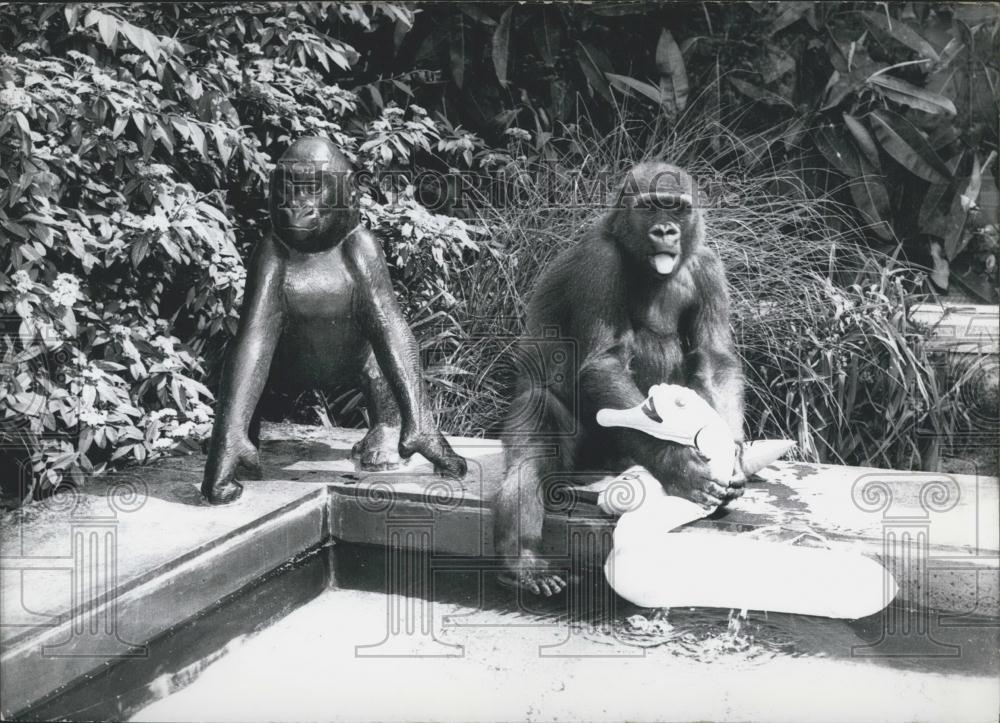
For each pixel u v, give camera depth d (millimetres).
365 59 6852
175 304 5391
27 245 4215
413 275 5613
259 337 3887
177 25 5355
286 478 4117
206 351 5465
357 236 4004
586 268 3932
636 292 3994
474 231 5930
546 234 5992
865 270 6129
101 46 5059
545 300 4094
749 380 5539
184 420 4684
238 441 3830
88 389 4305
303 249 3906
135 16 5105
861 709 2881
